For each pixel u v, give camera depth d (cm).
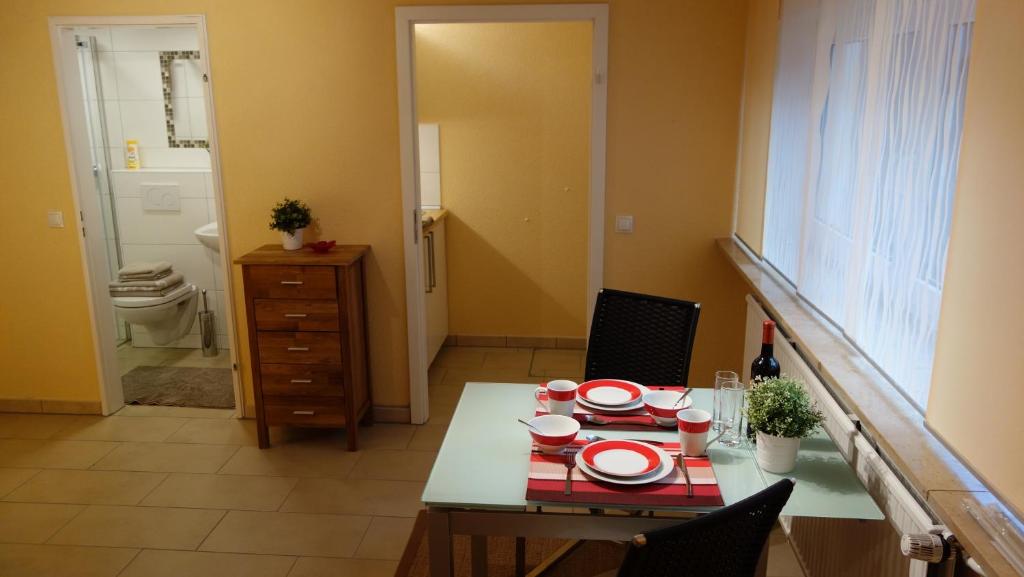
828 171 245
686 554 155
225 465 368
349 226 394
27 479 356
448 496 190
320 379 374
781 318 255
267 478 355
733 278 391
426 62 495
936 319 168
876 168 202
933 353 169
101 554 297
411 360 405
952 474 151
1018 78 130
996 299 136
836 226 237
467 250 524
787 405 193
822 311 250
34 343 422
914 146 179
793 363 267
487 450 213
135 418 422
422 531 312
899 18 187
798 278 277
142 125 518
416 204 390
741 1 361
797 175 281
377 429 407
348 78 378
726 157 378
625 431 225
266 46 377
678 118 375
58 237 407
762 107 327
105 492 344
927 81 171
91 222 408
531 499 186
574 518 190
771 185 319
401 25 368
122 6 378
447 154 508
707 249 389
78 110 397
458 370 493
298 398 378
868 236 208
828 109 245
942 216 165
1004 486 132
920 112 175
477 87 496
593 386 251
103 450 384
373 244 395
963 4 154
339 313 366
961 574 150
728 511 153
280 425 382
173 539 307
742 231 368
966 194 149
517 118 499
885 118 196
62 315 417
